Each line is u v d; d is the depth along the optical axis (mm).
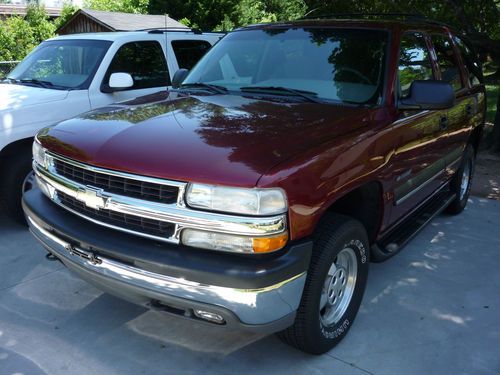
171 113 3338
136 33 6289
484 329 3535
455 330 3514
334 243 2895
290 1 29844
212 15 27625
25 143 4863
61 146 3082
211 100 3703
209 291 2520
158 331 3400
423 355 3230
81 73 5723
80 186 2916
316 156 2760
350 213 3555
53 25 26188
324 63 3857
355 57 3791
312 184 2682
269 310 2559
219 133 2904
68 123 3385
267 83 3928
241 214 2488
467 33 8344
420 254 4719
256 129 2977
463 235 5203
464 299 3930
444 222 5570
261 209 2477
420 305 3826
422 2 8477
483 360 3199
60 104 5188
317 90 3717
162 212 2613
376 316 3660
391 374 3039
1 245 4656
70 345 3238
